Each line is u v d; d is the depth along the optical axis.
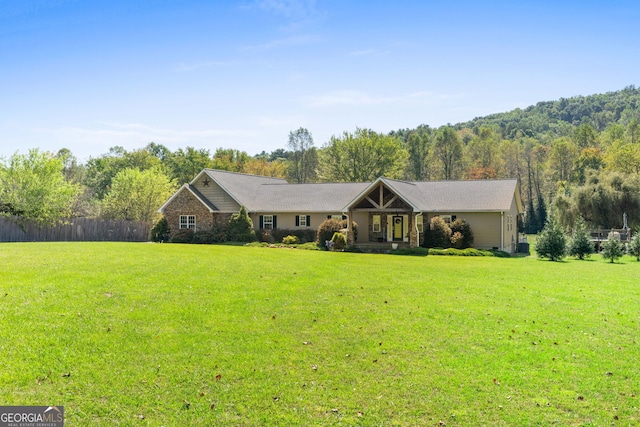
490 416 7.53
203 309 12.62
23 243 30.00
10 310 11.53
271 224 42.28
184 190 43.00
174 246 30.61
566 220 52.09
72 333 10.36
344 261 24.30
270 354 9.77
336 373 8.95
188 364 9.15
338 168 72.25
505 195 38.06
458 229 36.12
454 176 88.88
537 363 9.55
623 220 48.97
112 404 7.63
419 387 8.45
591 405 7.90
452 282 18.05
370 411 7.65
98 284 14.66
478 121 196.38
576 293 16.33
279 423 7.29
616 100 184.88
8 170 38.09
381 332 11.27
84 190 66.56
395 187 35.34
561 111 188.00
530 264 26.20
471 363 9.49
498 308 13.77
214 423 7.24
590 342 10.86
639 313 13.49
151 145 107.31
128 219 54.72
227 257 23.44
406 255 31.61
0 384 8.05
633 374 9.09
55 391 7.95
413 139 87.44
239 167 90.31
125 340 10.16
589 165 79.81
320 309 13.16
